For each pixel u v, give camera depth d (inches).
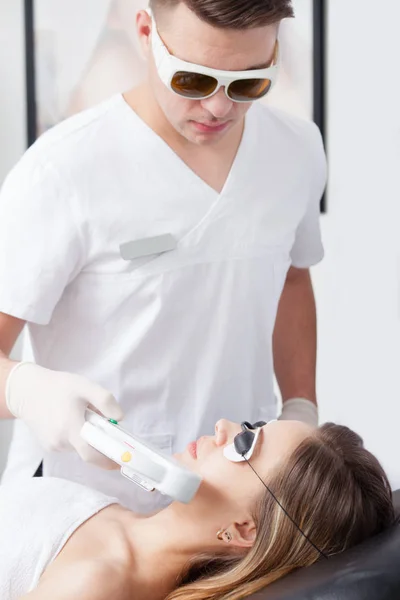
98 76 111.9
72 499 64.8
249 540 61.4
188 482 51.2
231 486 60.8
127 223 64.4
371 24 97.6
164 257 65.4
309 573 52.6
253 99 58.3
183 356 66.9
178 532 61.4
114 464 58.3
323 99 103.0
